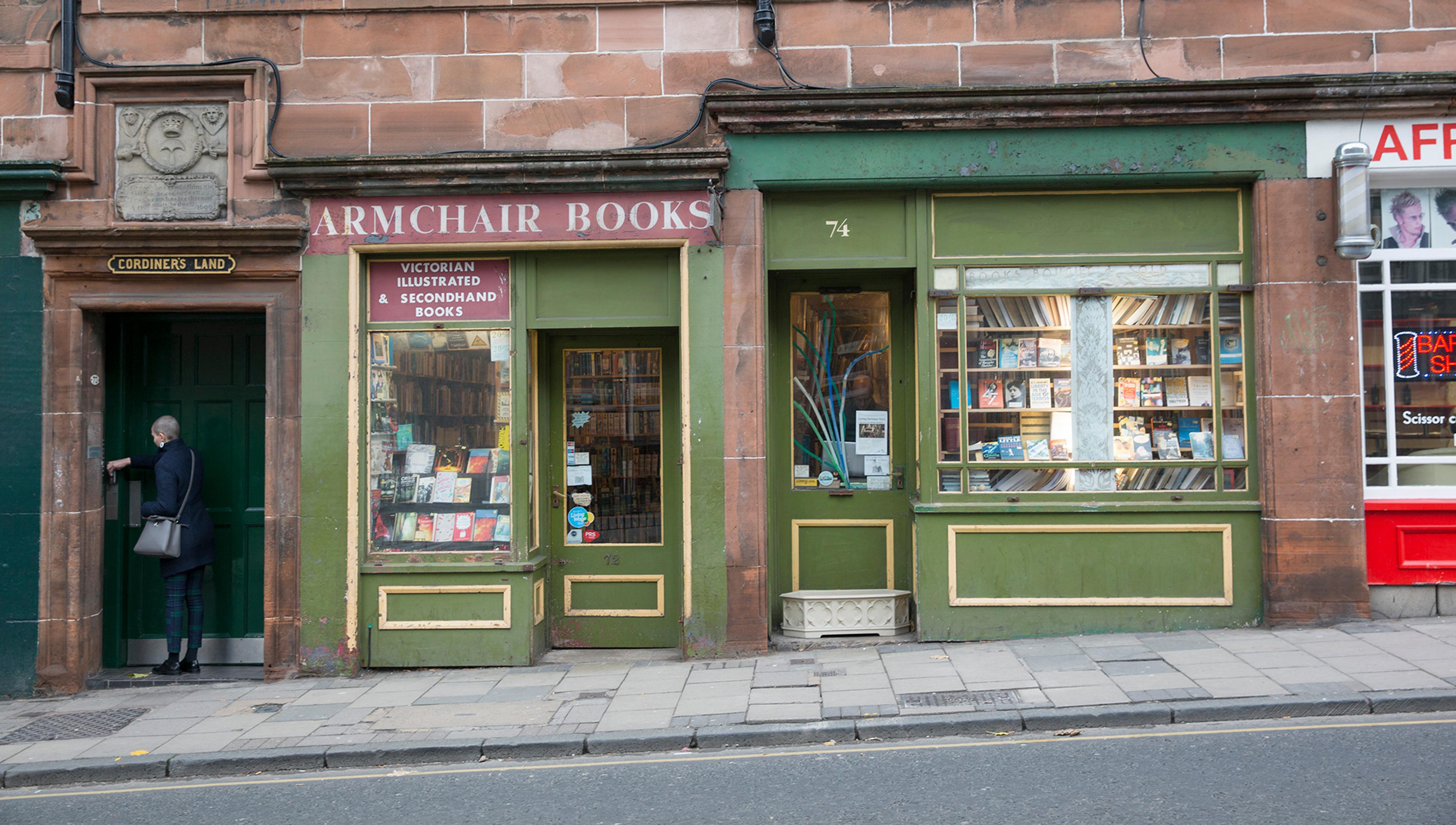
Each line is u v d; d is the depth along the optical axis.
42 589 7.40
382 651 7.52
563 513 8.09
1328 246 7.27
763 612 7.37
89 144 7.51
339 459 7.46
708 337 7.38
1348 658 6.28
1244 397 7.45
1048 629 7.39
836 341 8.07
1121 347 7.57
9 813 5.06
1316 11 7.32
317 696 6.85
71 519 7.45
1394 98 7.17
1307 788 4.43
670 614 7.96
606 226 7.42
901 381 7.98
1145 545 7.38
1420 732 5.11
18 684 7.37
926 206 7.55
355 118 7.59
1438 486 7.48
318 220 7.50
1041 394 7.57
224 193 7.56
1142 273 7.54
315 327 7.48
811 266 7.59
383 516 7.64
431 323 7.62
